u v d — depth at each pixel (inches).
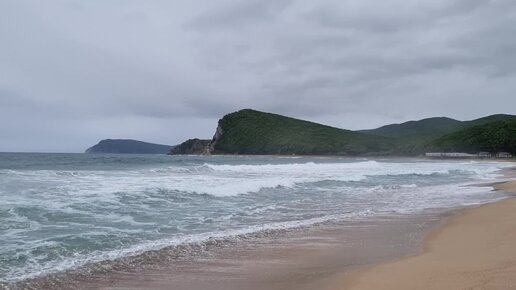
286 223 483.2
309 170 1446.9
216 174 1129.4
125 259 327.3
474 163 2443.4
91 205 532.4
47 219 444.5
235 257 339.6
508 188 882.8
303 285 265.6
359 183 991.6
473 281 248.1
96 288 264.5
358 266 307.9
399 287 245.8
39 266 301.9
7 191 594.9
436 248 354.3
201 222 481.7
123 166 1443.2
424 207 613.0
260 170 1386.6
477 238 386.6
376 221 498.3
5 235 376.2
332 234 426.6
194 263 321.7
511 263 285.6
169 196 650.2
